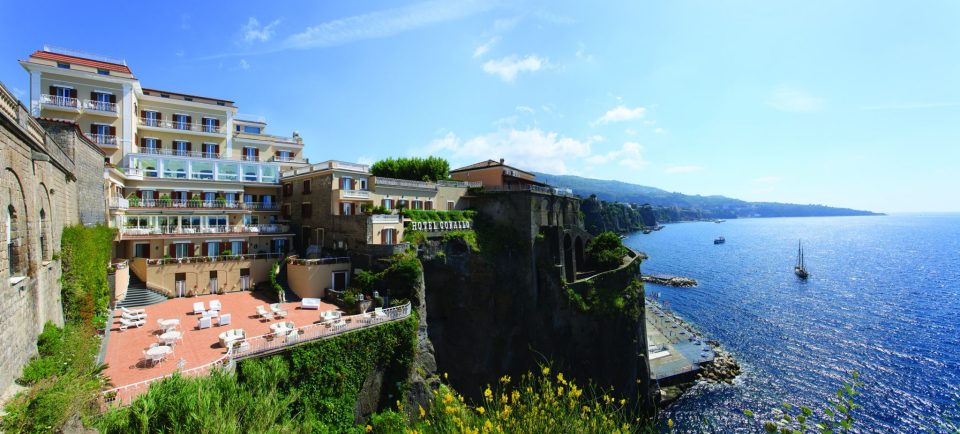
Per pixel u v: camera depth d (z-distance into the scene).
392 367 34.66
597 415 12.27
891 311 84.62
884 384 54.28
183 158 55.03
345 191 50.88
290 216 59.22
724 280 122.94
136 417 14.71
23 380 17.95
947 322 76.44
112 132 53.12
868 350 64.94
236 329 32.59
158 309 38.47
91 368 21.36
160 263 42.47
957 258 159.50
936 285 108.44
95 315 31.19
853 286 109.75
